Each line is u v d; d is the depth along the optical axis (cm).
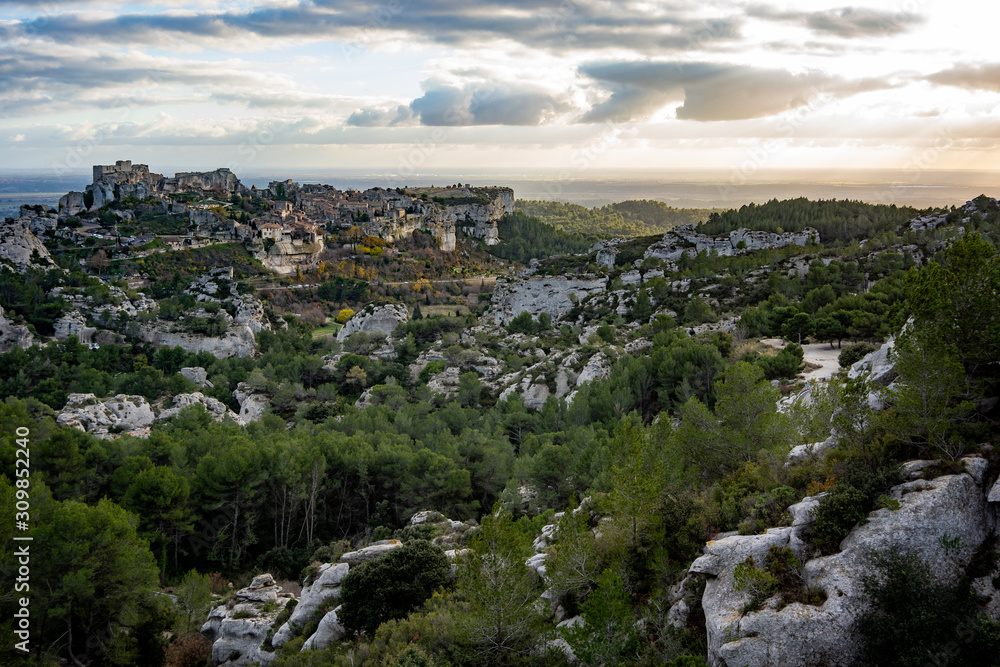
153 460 8175
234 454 7294
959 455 2594
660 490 3412
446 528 6119
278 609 5247
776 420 3947
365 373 14438
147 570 4981
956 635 2112
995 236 14175
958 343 2903
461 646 3138
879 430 2952
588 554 3259
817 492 2836
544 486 7119
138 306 19175
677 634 2606
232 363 15762
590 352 12350
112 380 13300
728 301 14750
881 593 2239
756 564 2567
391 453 8144
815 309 11388
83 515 4706
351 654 3753
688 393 8462
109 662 4656
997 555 2277
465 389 12538
